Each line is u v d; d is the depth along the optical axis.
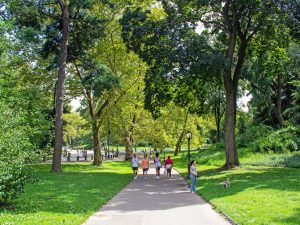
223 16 32.47
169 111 60.31
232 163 32.69
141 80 42.72
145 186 25.02
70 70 42.75
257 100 51.09
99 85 34.06
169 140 62.53
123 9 40.12
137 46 31.06
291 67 45.28
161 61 29.75
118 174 33.38
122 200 18.38
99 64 35.34
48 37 34.31
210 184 24.03
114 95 42.78
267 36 32.66
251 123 57.25
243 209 14.49
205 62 27.33
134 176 31.33
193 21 31.00
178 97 35.88
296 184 20.89
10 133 14.62
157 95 30.97
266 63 37.56
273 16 28.66
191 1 30.42
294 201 15.71
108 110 43.34
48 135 38.66
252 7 29.95
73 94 43.84
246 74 44.94
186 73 28.58
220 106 61.59
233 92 33.25
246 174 27.83
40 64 40.84
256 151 43.28
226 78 33.03
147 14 33.09
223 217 13.89
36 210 14.25
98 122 44.34
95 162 44.19
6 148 14.03
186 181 28.47
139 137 63.12
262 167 33.69
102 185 23.56
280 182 22.12
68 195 18.53
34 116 35.06
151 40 29.94
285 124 48.66
